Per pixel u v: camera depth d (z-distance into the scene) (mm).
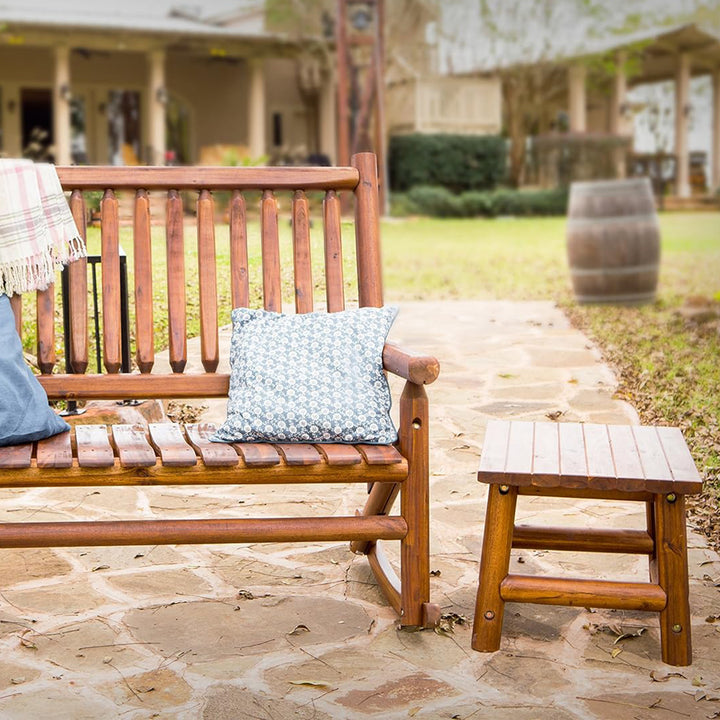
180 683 2443
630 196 8438
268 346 2846
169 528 2582
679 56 23016
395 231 16922
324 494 3934
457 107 22484
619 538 2842
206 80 21688
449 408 5070
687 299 8828
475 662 2566
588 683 2457
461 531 3523
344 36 17875
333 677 2480
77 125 20750
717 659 2582
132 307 4766
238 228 3119
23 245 2918
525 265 11695
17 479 2496
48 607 2881
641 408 5121
